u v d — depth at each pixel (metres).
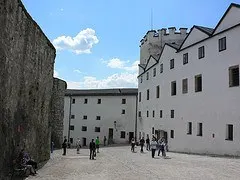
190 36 34.50
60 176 16.03
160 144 28.95
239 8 26.20
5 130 13.20
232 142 26.06
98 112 63.81
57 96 38.25
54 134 38.06
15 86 14.63
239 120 25.36
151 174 16.94
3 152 12.94
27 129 17.42
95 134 63.62
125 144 57.94
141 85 54.56
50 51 23.28
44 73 21.44
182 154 30.64
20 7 14.82
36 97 19.36
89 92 66.12
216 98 28.75
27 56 16.70
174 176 16.08
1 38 12.08
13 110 14.44
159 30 53.69
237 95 25.80
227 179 14.83
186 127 34.41
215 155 27.64
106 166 20.81
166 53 41.00
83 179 15.30
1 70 12.25
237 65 26.05
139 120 55.56
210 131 29.47
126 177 16.03
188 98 34.28
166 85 40.66
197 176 15.87
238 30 26.17
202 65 31.52
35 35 18.16
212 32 29.89
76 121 65.62
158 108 43.53
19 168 14.86
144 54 56.09
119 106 61.91
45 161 22.55
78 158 26.61
